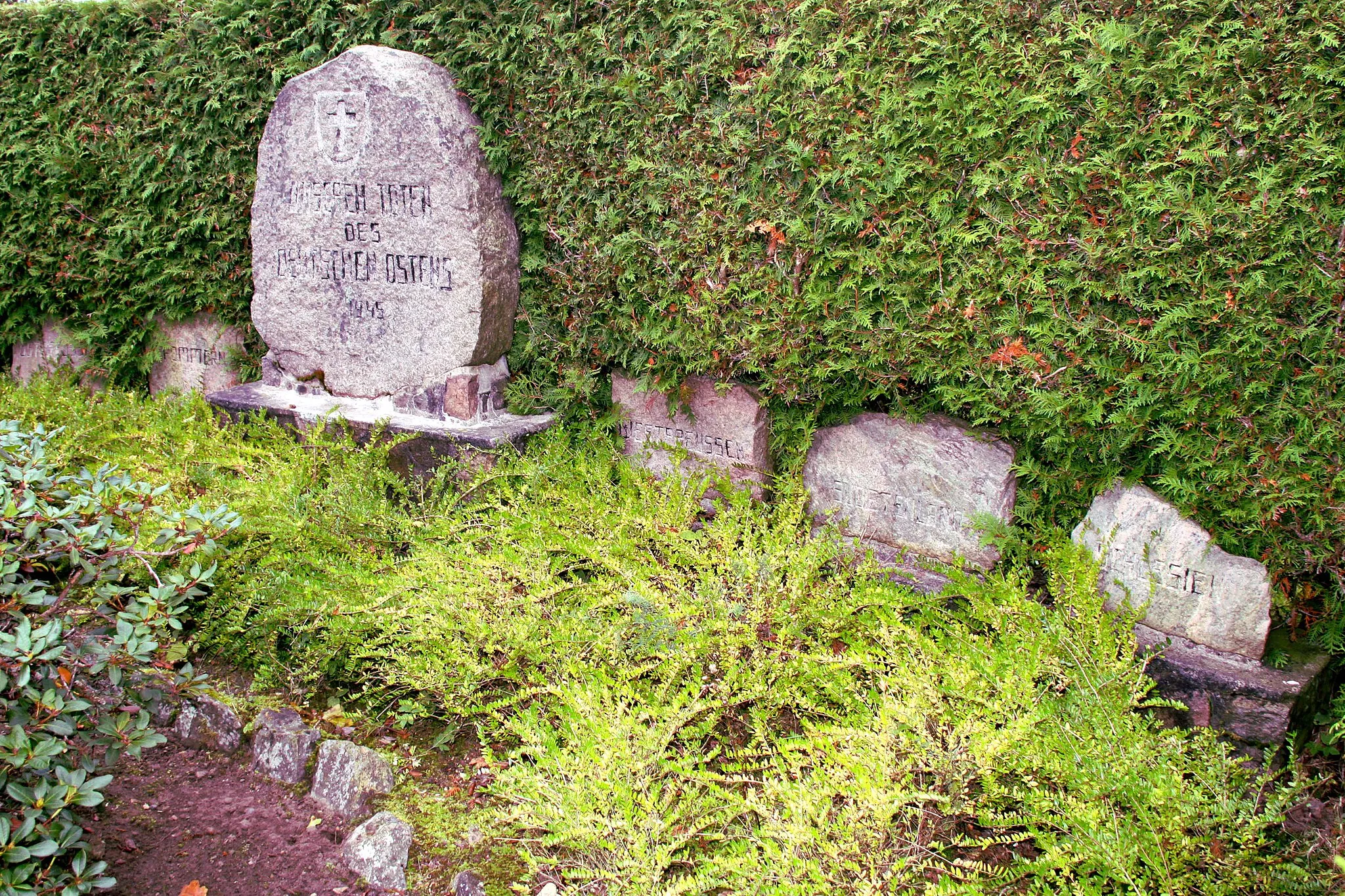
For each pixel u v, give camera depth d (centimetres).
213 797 283
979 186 336
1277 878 220
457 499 401
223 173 521
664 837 234
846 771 244
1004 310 347
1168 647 324
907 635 301
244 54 491
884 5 347
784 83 372
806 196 379
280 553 344
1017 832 249
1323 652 318
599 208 423
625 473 421
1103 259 319
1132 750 247
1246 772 251
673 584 334
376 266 449
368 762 282
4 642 202
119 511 250
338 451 426
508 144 440
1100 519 342
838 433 404
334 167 446
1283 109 287
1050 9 325
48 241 565
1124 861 219
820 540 352
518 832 259
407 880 249
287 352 486
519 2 420
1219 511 318
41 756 201
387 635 309
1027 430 357
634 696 277
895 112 350
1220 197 298
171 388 555
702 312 403
